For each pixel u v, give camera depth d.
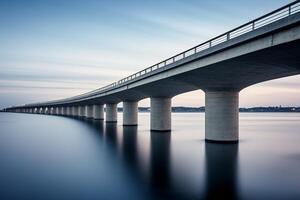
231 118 35.44
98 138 46.75
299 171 23.39
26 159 28.98
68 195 17.50
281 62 24.73
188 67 32.16
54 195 17.52
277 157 29.52
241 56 23.61
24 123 87.19
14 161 27.98
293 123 115.19
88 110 114.56
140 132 54.81
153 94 52.88
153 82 42.81
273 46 20.06
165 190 18.47
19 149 35.91
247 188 18.81
